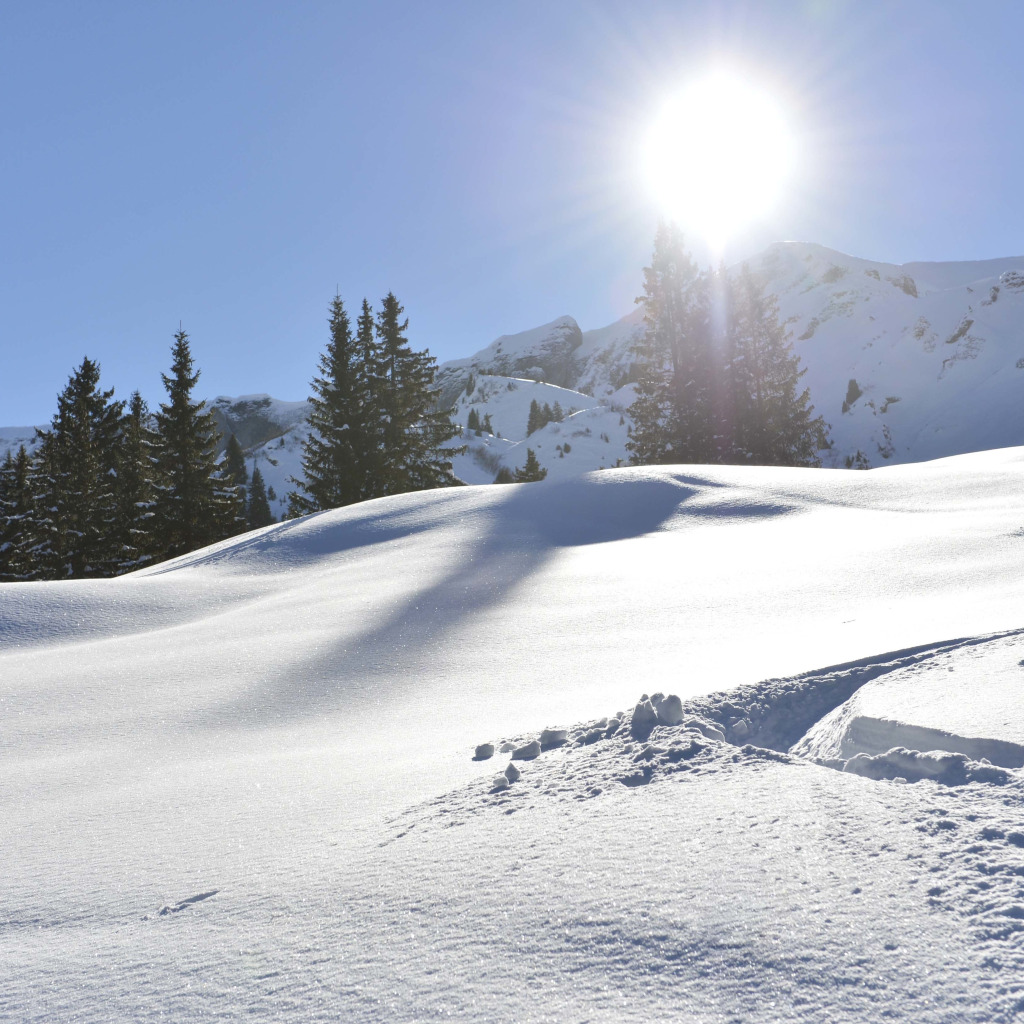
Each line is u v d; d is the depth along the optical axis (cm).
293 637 887
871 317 18925
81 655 890
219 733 586
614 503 1593
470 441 12562
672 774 281
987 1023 131
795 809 230
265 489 9200
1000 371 14325
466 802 295
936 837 200
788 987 147
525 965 166
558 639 765
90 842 331
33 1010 179
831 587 830
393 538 1512
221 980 181
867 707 341
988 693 337
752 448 4441
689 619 780
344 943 189
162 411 3716
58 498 3719
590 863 212
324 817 324
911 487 1543
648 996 150
